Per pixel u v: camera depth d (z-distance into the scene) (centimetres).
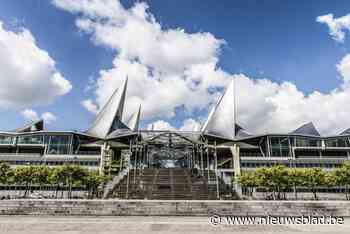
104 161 8769
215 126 11144
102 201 2203
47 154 9169
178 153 9300
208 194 4297
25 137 9631
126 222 1878
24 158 8356
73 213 2173
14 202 2198
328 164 8225
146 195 4169
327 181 5272
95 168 8319
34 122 11756
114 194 4253
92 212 2177
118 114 12244
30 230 1623
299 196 6181
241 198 4262
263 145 10281
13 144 9538
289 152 9625
